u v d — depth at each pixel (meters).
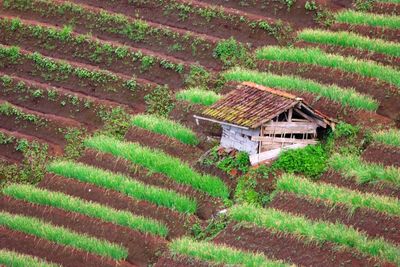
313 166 35.38
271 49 43.34
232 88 41.75
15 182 39.75
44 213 35.91
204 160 37.50
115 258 32.66
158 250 33.00
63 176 38.00
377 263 28.53
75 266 32.75
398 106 38.00
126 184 36.22
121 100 43.75
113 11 49.47
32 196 36.66
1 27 49.41
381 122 37.22
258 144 36.00
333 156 35.47
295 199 33.38
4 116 43.66
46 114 43.66
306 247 30.36
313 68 41.19
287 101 35.88
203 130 40.12
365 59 41.44
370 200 31.61
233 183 36.06
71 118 43.22
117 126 41.84
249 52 44.38
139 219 34.16
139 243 33.41
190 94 41.66
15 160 41.28
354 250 29.31
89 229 34.53
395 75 39.00
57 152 41.34
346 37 42.62
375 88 39.00
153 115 42.09
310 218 32.41
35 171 40.12
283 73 42.00
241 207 33.28
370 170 33.72
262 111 35.97
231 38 44.91
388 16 44.00
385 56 41.09
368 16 44.16
